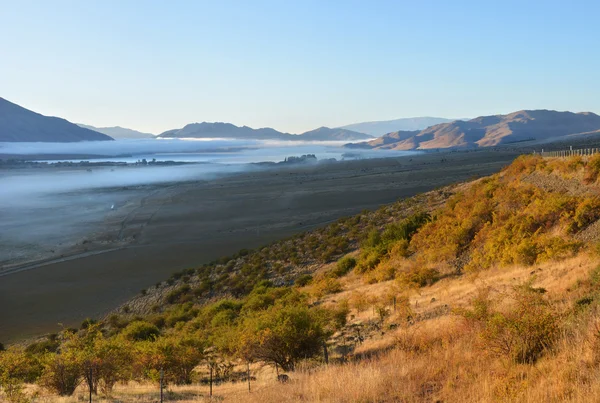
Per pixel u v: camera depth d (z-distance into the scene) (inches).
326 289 1448.1
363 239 2193.7
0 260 4222.4
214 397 539.5
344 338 755.4
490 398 316.2
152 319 1979.6
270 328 679.7
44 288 3147.1
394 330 690.2
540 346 389.1
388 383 391.9
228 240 4244.6
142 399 569.0
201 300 2234.3
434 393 357.7
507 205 1307.8
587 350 342.0
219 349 798.5
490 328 415.2
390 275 1354.6
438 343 506.9
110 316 2369.6
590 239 867.4
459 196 1919.3
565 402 281.7
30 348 1745.8
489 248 1080.2
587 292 516.1
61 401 567.2
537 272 783.7
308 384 440.1
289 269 2164.1
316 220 4795.8
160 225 5462.6
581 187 1141.7
